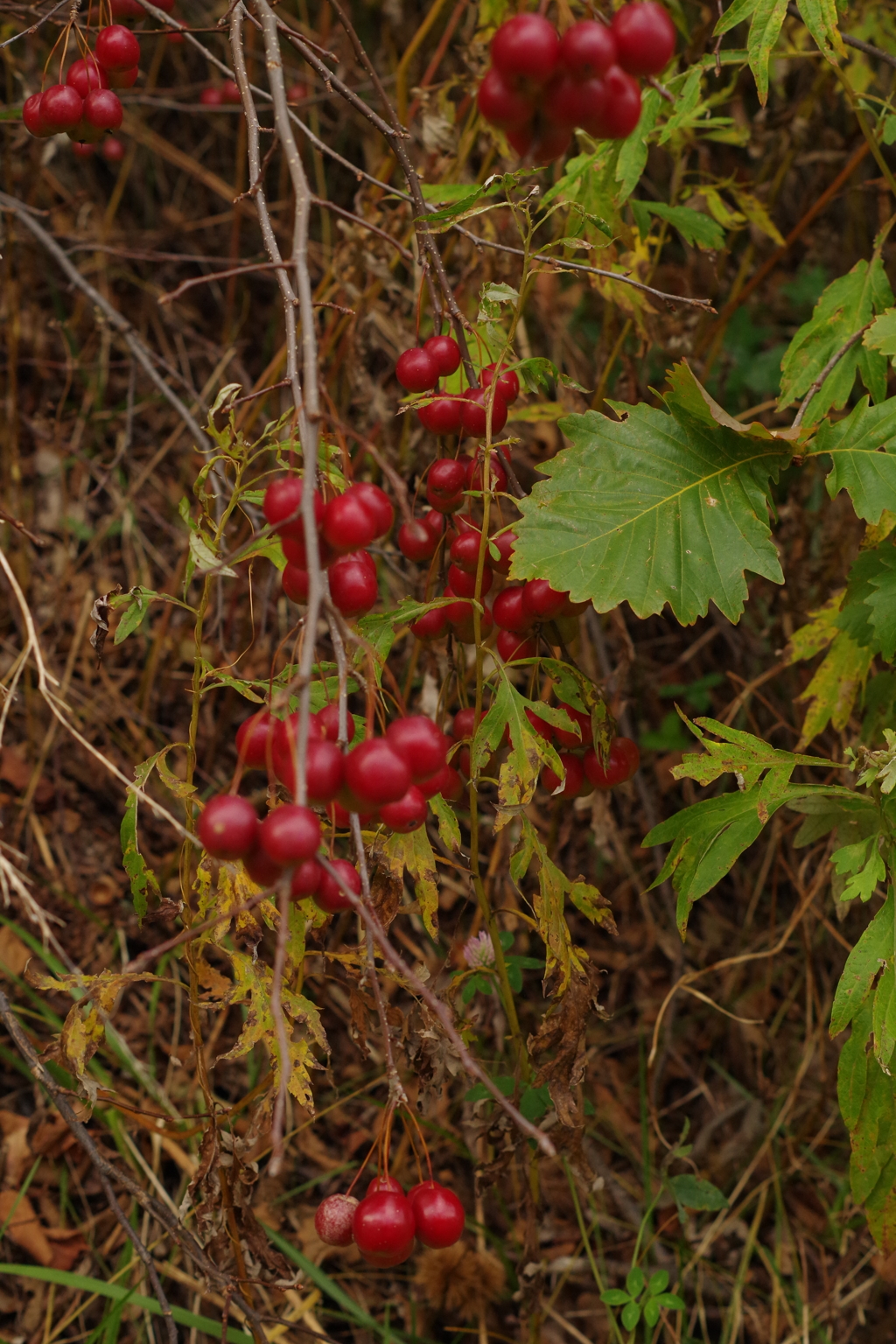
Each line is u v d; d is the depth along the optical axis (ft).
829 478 5.79
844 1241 8.38
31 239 10.82
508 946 7.59
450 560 6.05
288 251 11.87
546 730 5.84
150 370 9.41
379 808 3.75
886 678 7.24
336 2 5.74
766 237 10.11
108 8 6.09
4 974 8.56
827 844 8.89
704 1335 7.89
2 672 9.87
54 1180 7.96
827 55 5.91
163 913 5.43
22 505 10.15
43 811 9.52
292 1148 8.33
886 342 5.93
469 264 8.04
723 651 10.88
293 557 3.95
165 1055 8.68
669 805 10.27
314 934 5.50
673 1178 7.72
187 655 10.34
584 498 5.54
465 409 5.47
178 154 12.25
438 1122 8.54
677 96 7.72
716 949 9.78
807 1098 9.13
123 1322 7.45
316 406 3.61
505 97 3.68
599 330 11.12
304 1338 7.55
